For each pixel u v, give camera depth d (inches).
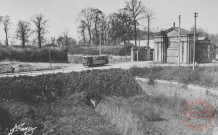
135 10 2388.0
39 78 885.2
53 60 1966.0
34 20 2466.8
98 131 610.2
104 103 818.8
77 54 2849.4
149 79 1254.9
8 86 786.8
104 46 2770.7
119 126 641.6
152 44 2903.5
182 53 1766.7
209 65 1556.3
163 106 827.4
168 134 574.9
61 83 924.6
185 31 1742.1
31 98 806.5
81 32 3213.6
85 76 994.7
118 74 1060.5
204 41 1891.0
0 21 2576.3
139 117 690.8
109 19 3083.2
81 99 857.5
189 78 1223.5
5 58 1657.2
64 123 658.8
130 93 979.9
